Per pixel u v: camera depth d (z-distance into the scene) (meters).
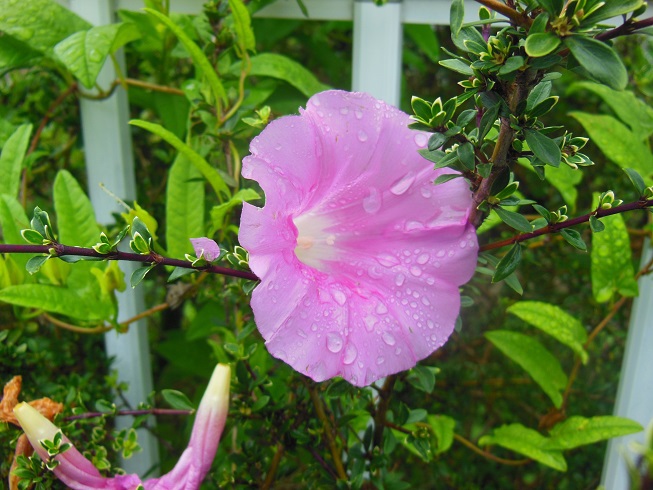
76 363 0.36
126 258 0.20
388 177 0.21
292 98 0.35
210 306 0.37
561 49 0.16
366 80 0.30
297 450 0.29
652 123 0.33
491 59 0.17
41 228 0.20
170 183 0.30
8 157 0.30
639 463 0.13
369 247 0.22
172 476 0.20
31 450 0.24
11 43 0.31
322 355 0.19
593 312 0.39
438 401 0.39
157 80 0.38
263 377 0.26
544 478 0.40
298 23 0.38
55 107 0.35
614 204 0.19
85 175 0.42
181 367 0.43
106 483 0.23
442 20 0.29
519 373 0.41
